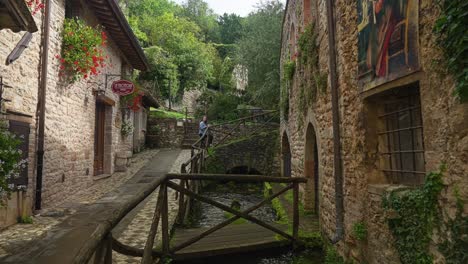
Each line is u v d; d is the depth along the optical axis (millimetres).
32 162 5441
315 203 6656
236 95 23891
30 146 5367
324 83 4785
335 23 4207
